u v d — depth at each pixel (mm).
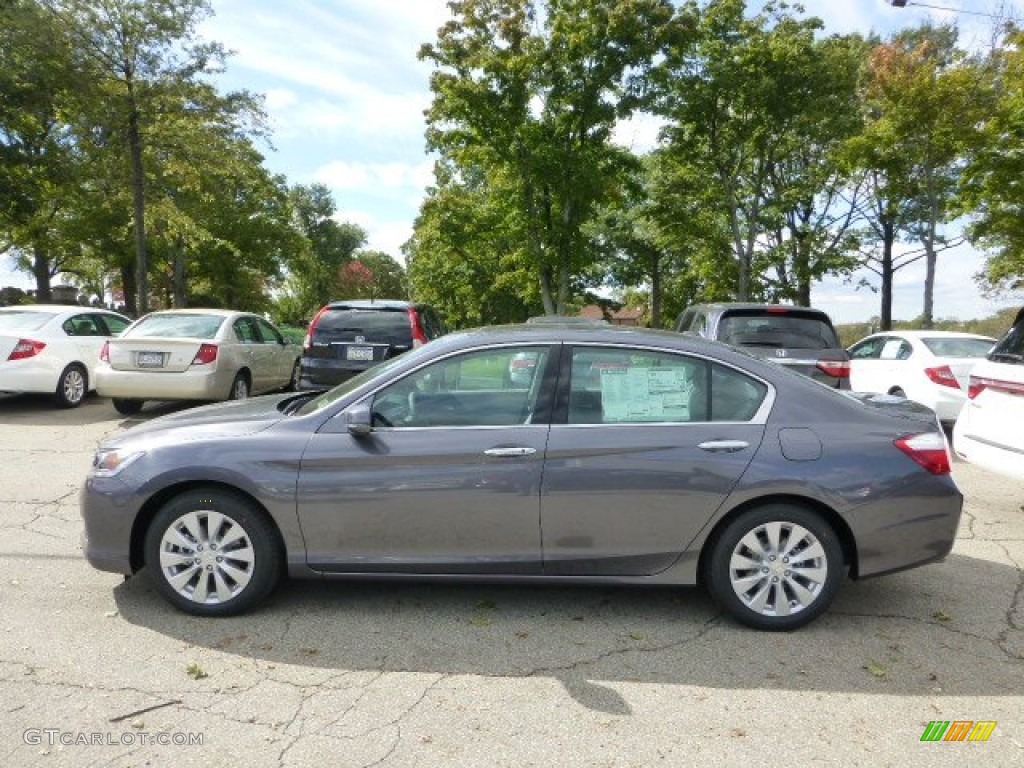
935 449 3873
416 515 3818
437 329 11422
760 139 22594
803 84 21609
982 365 6098
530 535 3826
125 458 3924
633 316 61906
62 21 16703
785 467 3768
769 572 3836
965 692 3289
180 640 3652
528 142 21422
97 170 20094
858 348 12227
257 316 11562
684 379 3941
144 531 4000
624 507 3797
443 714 3047
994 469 5809
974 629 3928
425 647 3633
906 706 3164
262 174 25062
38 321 10734
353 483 3807
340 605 4105
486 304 37844
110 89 17328
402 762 2725
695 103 21688
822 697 3225
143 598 4137
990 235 20047
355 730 2922
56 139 21438
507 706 3115
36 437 8711
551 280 24500
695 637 3783
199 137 18391
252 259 40969
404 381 3963
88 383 11234
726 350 4047
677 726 2984
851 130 22172
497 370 3953
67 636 3666
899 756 2812
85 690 3176
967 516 6145
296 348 12852
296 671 3377
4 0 16906
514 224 24250
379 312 9727
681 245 26891
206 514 3879
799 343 8531
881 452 3816
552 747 2832
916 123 18469
